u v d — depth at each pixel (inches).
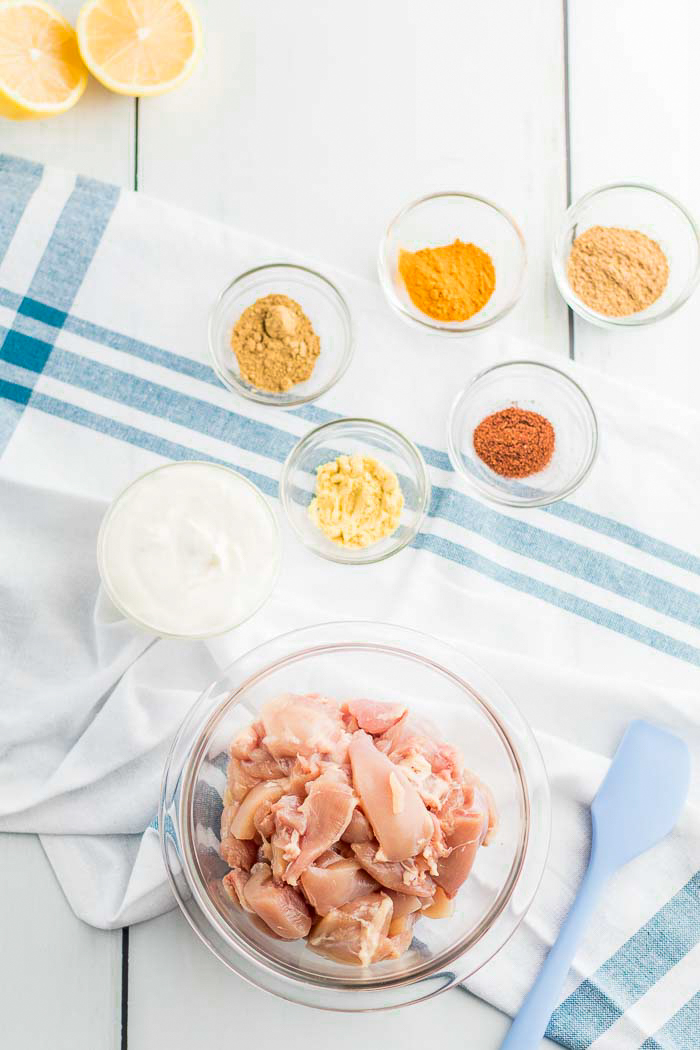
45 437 28.1
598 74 29.6
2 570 27.6
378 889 24.5
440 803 24.4
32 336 28.2
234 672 26.2
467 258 28.8
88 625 27.9
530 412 28.5
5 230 28.2
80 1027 26.9
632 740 27.3
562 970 26.5
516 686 27.6
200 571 26.7
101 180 28.7
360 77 29.5
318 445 28.3
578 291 28.8
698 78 29.6
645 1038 26.8
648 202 29.2
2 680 27.6
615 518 28.5
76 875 27.0
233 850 25.1
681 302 28.9
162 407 28.3
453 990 27.0
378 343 28.6
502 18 29.6
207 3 29.3
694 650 28.3
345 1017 27.0
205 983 27.0
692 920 27.2
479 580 28.1
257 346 28.1
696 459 28.5
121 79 28.4
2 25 27.3
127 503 27.0
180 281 28.5
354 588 28.1
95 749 27.1
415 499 28.2
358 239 29.1
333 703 26.0
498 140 29.5
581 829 27.2
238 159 29.1
